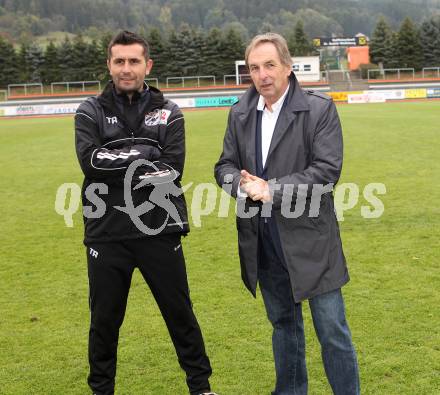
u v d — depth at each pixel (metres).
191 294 5.96
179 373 4.42
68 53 64.06
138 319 5.42
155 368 4.50
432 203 9.77
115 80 3.70
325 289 3.46
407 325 5.00
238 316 5.38
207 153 16.86
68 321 5.43
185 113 40.12
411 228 8.23
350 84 55.72
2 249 7.96
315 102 3.50
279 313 3.88
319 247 3.49
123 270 3.83
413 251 7.14
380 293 5.78
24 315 5.59
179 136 3.81
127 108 3.78
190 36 66.38
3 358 4.70
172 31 66.25
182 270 3.91
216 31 65.25
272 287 3.84
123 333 5.12
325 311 3.51
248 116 3.66
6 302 5.95
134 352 4.75
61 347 4.88
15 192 12.20
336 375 3.56
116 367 4.32
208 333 5.03
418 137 19.31
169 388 4.21
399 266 6.59
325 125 3.46
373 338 4.79
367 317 5.20
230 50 64.12
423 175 12.39
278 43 3.46
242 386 4.19
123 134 3.78
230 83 61.16
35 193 12.05
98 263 3.80
